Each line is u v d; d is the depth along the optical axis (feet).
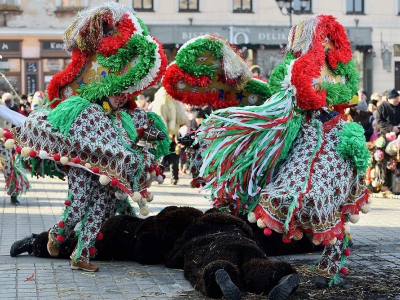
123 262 22.36
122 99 21.27
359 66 99.35
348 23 98.73
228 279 16.84
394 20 99.66
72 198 20.72
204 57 22.93
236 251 18.84
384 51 99.45
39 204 35.58
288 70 18.53
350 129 18.13
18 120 27.94
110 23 20.47
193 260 19.92
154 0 94.89
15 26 92.22
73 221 20.89
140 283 19.58
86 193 20.74
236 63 22.56
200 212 22.52
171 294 18.40
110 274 20.65
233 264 18.43
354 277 20.34
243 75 22.79
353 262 22.44
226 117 18.54
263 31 94.89
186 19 95.50
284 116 18.25
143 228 22.40
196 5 96.02
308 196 17.43
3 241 25.45
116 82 20.36
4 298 18.02
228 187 18.70
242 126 18.22
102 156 20.20
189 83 23.17
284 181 17.89
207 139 18.83
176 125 43.73
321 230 17.69
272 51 95.20
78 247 20.93
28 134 20.58
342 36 19.62
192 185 22.65
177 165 46.06
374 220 31.48
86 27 20.44
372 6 99.14
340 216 18.39
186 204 35.81
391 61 99.81
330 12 97.81
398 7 99.76
